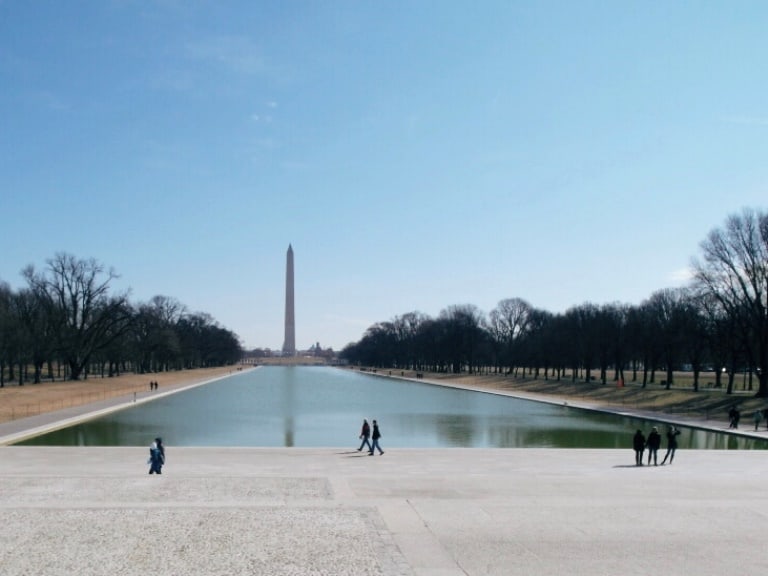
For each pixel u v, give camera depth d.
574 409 97.06
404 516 26.23
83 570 19.88
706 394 104.06
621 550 22.11
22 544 22.27
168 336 198.75
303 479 34.78
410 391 143.75
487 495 30.64
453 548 22.16
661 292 152.12
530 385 151.88
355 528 24.42
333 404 105.31
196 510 26.95
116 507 27.39
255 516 26.05
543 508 27.72
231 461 42.59
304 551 21.69
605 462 43.59
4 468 39.03
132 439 61.84
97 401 102.06
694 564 20.78
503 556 21.39
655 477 36.50
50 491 31.16
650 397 107.19
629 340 135.00
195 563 20.53
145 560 20.77
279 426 73.62
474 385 162.50
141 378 170.88
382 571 19.92
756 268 93.44
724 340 103.12
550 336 165.88
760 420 73.31
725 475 37.62
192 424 74.81
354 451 48.19
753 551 22.11
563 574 19.83
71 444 58.06
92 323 142.50
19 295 141.00
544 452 48.47
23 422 69.25
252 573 19.70
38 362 134.38
